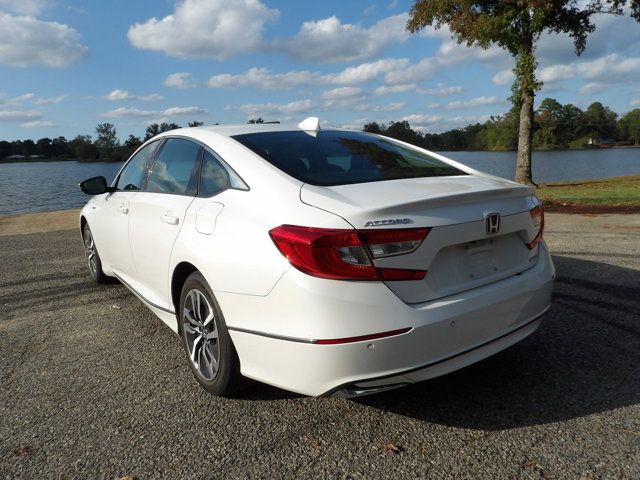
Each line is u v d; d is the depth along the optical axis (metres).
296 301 2.39
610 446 2.46
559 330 3.90
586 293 4.73
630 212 10.07
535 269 3.01
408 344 2.38
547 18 16.17
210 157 3.34
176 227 3.29
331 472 2.35
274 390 3.16
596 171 34.78
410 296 2.44
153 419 2.86
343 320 2.32
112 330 4.31
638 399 2.88
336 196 2.58
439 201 2.54
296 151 3.19
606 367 3.28
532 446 2.49
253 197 2.83
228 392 3.00
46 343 4.07
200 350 3.17
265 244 2.55
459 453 2.46
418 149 3.80
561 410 2.80
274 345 2.51
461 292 2.61
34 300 5.29
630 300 4.50
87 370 3.54
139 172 4.35
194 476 2.35
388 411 2.86
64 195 30.64
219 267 2.78
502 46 17.45
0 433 2.78
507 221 2.82
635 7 16.50
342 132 3.79
